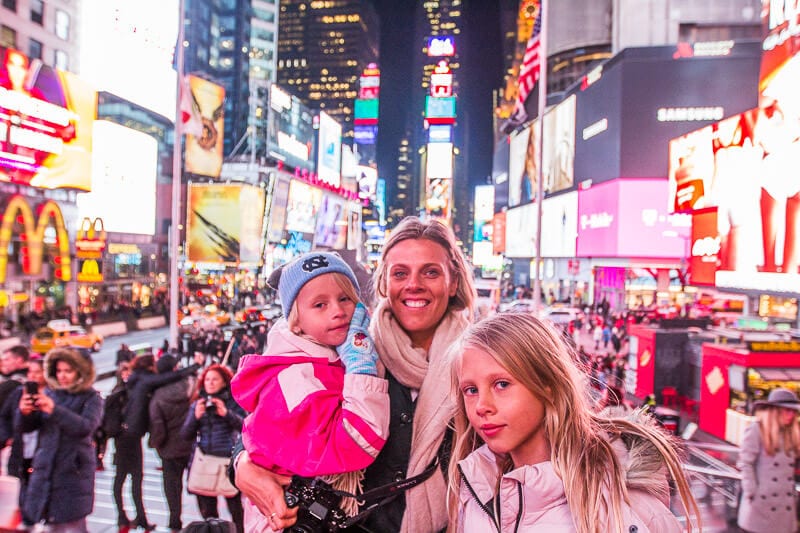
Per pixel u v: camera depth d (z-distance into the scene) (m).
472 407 1.58
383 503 1.92
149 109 49.28
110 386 19.56
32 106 32.03
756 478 6.54
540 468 1.51
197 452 5.65
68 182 34.75
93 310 38.94
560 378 1.52
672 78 46.31
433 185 124.50
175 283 15.83
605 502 1.42
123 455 6.47
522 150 75.75
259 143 71.62
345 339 1.95
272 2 107.50
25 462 5.19
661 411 11.26
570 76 71.75
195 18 94.94
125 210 43.66
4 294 31.03
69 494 4.96
